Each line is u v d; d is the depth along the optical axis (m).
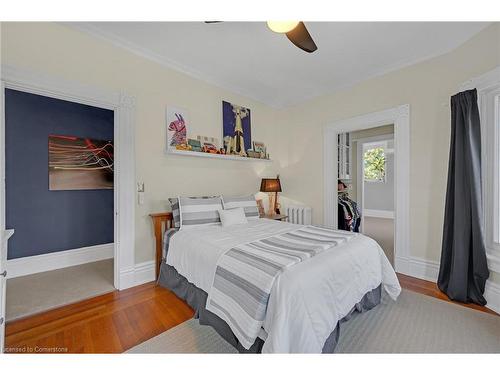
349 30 2.20
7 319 1.87
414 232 2.72
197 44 2.45
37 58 1.94
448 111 2.46
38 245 2.92
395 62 2.78
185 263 2.08
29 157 2.85
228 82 3.34
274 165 4.21
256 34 2.28
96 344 1.59
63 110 3.11
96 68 2.25
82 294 2.31
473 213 2.09
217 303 1.59
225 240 2.04
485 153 2.17
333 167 3.53
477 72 2.21
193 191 3.05
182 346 1.58
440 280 2.36
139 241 2.57
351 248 1.87
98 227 3.41
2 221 1.18
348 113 3.32
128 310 2.03
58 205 3.07
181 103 2.91
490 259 2.05
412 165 2.72
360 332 1.71
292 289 1.30
